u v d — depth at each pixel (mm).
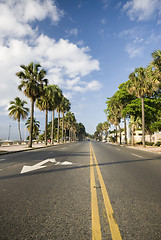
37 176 5215
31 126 22797
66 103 52125
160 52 16969
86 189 3930
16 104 38938
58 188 3982
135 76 26391
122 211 2768
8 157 10516
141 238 2020
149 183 4562
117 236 2049
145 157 11352
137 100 31750
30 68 22938
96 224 2328
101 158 10102
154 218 2541
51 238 1992
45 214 2619
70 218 2494
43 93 24500
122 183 4512
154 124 37875
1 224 2316
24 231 2145
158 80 18109
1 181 4609
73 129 97188
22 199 3256
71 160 8922
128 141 60531
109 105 44062
